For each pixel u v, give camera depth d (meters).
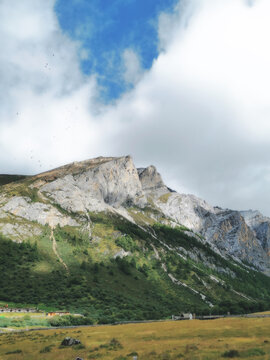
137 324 81.38
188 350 31.62
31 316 91.06
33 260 175.00
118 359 29.06
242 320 74.25
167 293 185.00
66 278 163.62
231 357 26.66
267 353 27.52
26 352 37.31
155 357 29.03
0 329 70.62
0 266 158.88
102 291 156.50
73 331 64.06
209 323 70.69
